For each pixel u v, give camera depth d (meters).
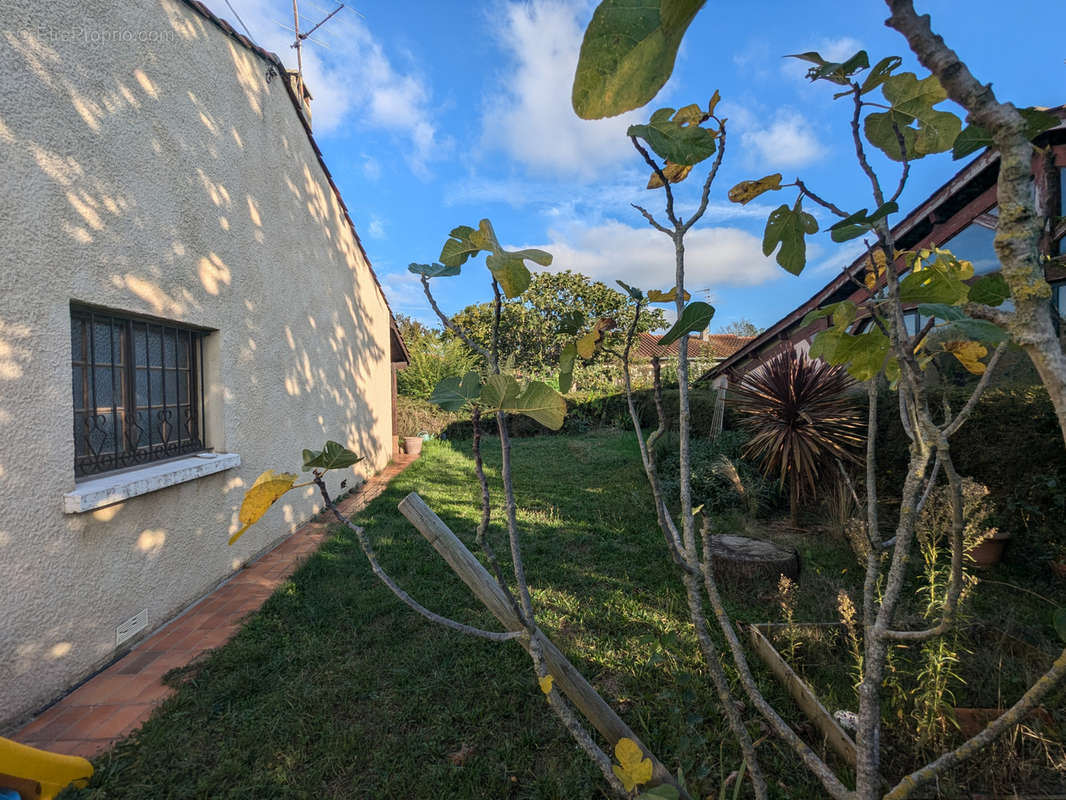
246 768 2.24
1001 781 2.05
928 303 0.90
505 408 0.98
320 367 6.76
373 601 3.77
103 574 3.06
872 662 0.95
